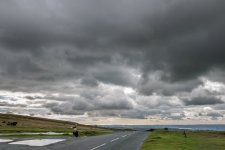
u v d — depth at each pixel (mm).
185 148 32250
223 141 49094
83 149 29688
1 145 34938
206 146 37469
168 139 48625
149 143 38844
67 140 45344
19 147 32062
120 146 33562
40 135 64750
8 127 128875
